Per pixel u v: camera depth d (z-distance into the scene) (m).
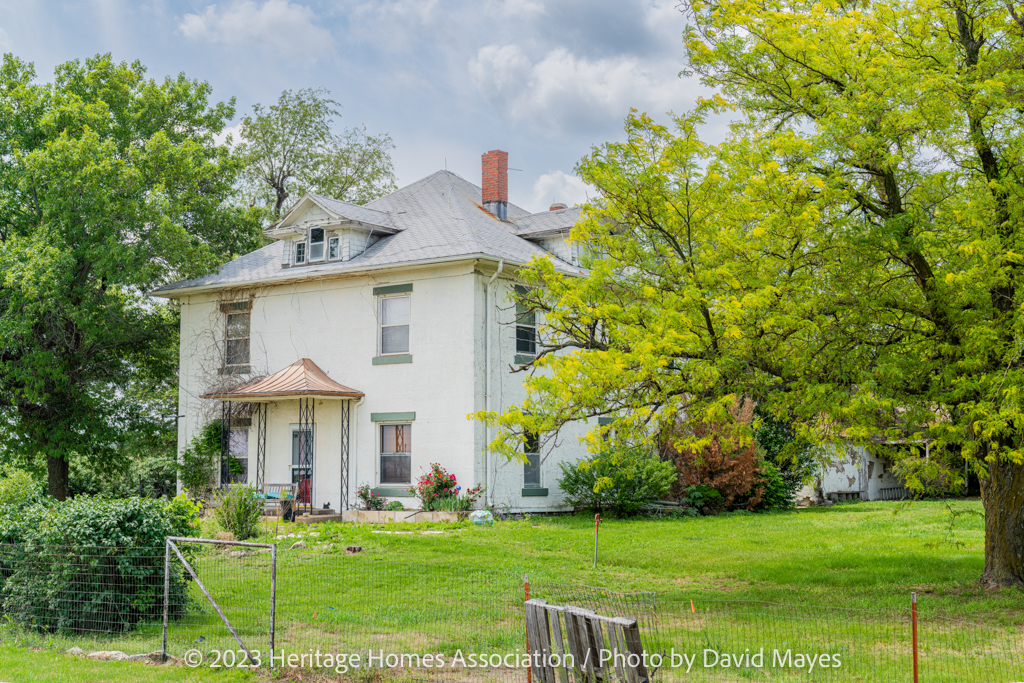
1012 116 12.25
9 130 26.28
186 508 11.85
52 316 25.41
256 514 18.94
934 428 11.36
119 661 9.26
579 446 26.11
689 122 13.02
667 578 14.66
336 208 25.59
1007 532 13.09
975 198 11.66
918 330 12.32
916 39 12.63
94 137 24.56
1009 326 11.23
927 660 9.15
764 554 17.17
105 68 28.00
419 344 23.86
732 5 12.73
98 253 24.36
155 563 10.88
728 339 11.73
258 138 42.56
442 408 23.25
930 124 11.27
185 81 30.62
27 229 25.53
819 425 12.18
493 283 23.70
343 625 10.73
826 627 10.73
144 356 30.58
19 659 9.23
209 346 27.58
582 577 14.54
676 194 12.88
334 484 24.72
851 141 11.16
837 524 23.00
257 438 26.08
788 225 11.55
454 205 26.83
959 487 12.68
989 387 11.05
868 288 12.17
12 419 26.92
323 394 23.28
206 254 26.50
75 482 29.77
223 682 8.44
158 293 28.27
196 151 27.72
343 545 17.36
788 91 12.83
